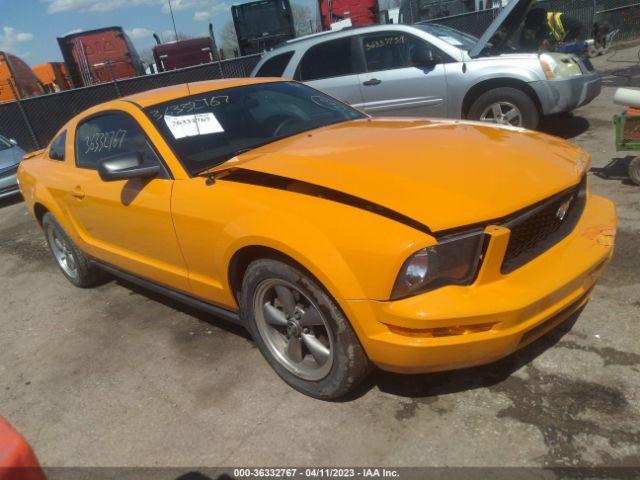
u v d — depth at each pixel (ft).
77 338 12.94
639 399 8.01
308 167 8.78
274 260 8.57
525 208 7.71
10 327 14.30
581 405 8.07
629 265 11.82
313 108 12.84
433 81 22.84
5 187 29.45
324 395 8.85
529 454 7.38
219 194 9.36
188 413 9.39
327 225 7.81
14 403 10.70
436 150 8.95
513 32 23.06
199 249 9.84
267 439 8.44
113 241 12.63
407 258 7.12
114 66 61.05
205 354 11.15
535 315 7.48
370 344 7.63
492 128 10.46
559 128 25.76
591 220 9.08
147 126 11.09
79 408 10.12
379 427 8.28
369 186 7.95
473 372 9.13
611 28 51.98
